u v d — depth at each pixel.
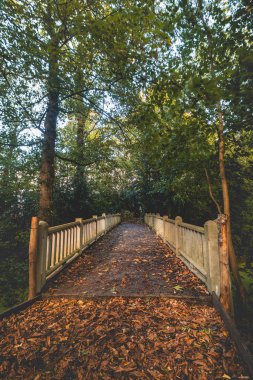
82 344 2.27
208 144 4.29
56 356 2.11
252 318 3.59
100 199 13.58
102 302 3.22
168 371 1.92
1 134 6.80
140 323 2.62
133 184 17.58
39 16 4.59
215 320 2.69
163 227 8.45
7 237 8.20
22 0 4.35
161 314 2.84
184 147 4.26
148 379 1.84
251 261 4.65
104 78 5.58
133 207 23.98
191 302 3.18
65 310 3.01
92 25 4.06
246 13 2.64
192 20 3.47
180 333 2.43
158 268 4.88
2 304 5.80
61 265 4.60
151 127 4.26
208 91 2.54
